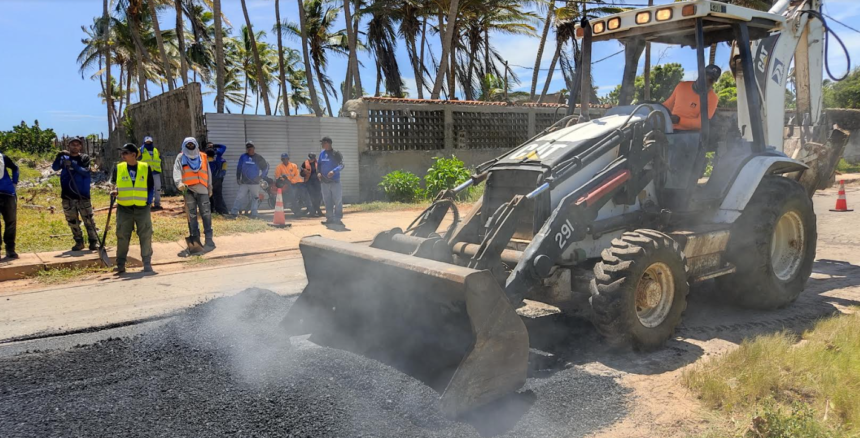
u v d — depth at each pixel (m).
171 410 3.77
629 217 5.45
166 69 26.44
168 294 6.89
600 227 5.16
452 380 3.65
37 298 6.79
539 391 3.98
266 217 13.08
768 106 6.77
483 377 3.76
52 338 5.35
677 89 6.20
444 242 5.17
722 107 19.52
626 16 5.85
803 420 3.30
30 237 10.10
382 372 4.15
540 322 5.55
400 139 16.80
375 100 16.20
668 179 5.80
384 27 29.62
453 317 4.55
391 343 4.69
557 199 5.07
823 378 3.97
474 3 25.39
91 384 4.21
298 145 15.38
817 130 7.63
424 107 17.02
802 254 6.18
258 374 4.27
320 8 34.44
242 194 12.81
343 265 4.94
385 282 4.62
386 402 3.77
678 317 4.95
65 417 3.71
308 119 15.42
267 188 14.09
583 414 3.68
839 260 8.18
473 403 3.72
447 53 20.80
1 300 6.72
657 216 5.48
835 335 4.79
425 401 3.72
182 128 17.86
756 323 5.54
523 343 3.94
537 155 5.33
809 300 6.31
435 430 3.48
